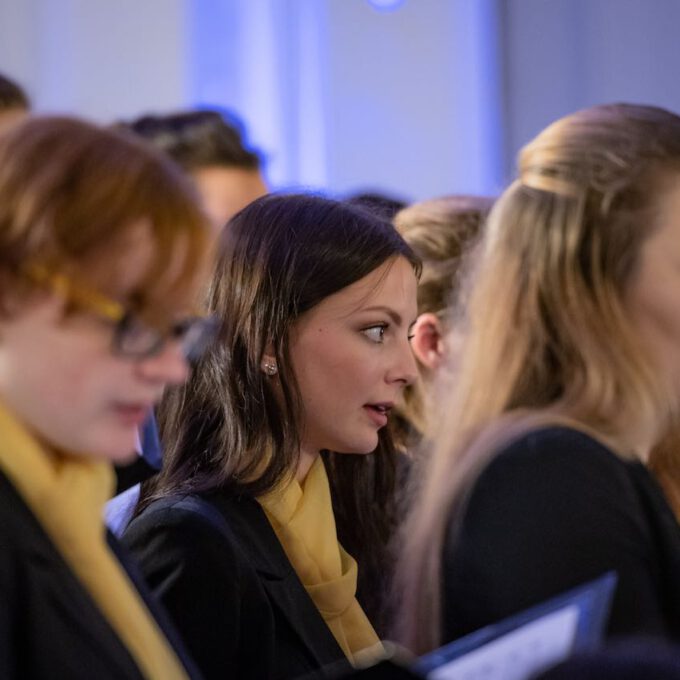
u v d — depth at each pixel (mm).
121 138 2963
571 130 3740
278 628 4508
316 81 11703
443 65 12164
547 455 3404
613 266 3559
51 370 2844
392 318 4762
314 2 11688
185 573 4293
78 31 10602
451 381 3941
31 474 2951
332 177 11875
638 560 3348
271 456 4656
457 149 12211
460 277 4457
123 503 4773
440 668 2834
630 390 3504
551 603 3012
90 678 2910
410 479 4582
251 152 8133
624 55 12086
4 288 2805
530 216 3688
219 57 11273
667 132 3656
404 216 6477
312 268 4668
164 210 2877
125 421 2963
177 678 3238
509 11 12203
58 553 2984
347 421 4730
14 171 2834
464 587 3457
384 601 5199
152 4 10812
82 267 2805
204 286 4789
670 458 4051
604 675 2203
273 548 4617
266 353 4699
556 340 3615
